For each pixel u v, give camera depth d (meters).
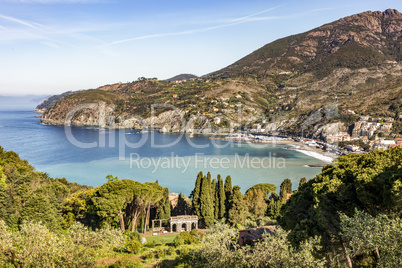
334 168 37.16
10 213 47.34
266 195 84.12
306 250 22.72
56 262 24.67
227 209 72.56
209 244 26.16
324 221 28.52
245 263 24.66
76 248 25.67
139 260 40.81
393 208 25.64
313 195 32.84
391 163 30.62
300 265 21.98
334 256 27.11
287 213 37.03
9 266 24.80
